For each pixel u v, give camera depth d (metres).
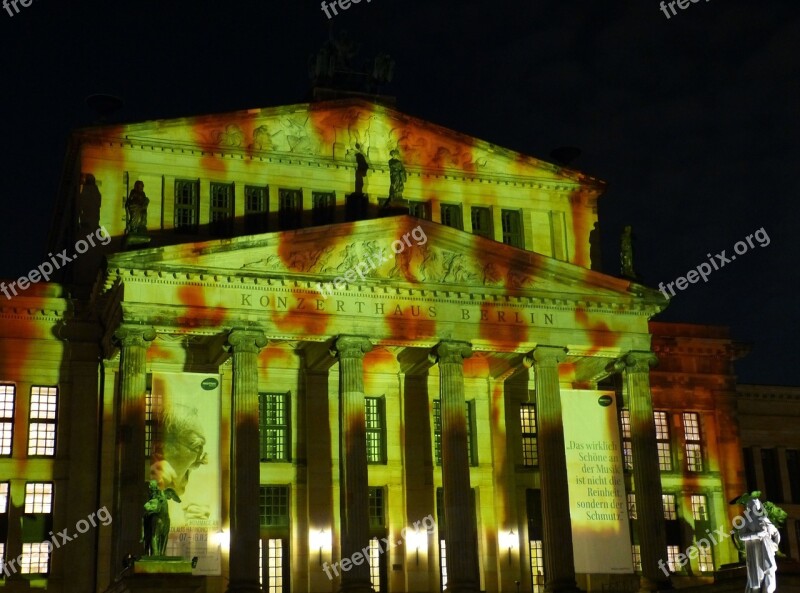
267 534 62.69
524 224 70.19
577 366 68.31
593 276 63.75
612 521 60.72
